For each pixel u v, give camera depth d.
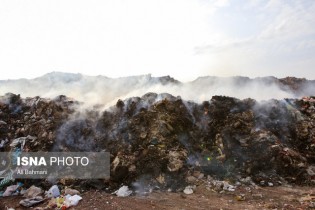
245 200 6.81
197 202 6.77
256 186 7.73
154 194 7.41
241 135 9.23
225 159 8.66
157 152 8.56
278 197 6.93
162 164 8.27
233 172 8.34
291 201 6.64
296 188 7.57
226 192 7.36
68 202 6.79
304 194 7.09
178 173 8.12
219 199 6.93
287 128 9.93
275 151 8.66
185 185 7.81
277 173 8.30
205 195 7.23
